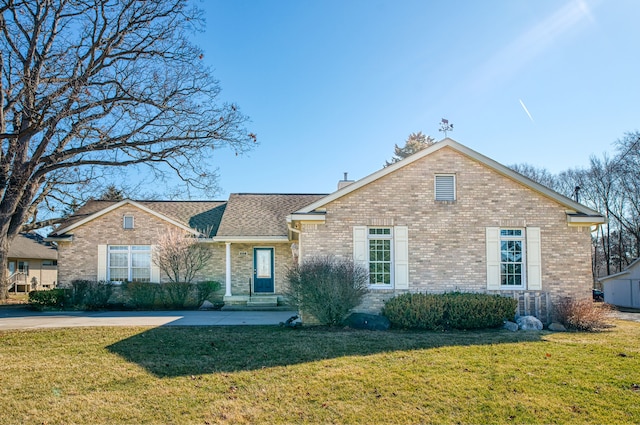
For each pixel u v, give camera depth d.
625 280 30.34
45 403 6.57
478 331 12.65
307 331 12.34
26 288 36.62
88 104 16.95
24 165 19.44
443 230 14.95
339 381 7.53
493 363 8.65
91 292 19.55
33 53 17.89
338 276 13.19
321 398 6.76
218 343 10.53
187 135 18.25
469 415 6.12
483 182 15.15
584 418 6.00
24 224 24.50
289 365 8.53
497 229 15.02
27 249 38.34
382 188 15.02
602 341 11.05
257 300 20.98
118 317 16.12
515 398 6.71
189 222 23.75
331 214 14.84
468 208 15.05
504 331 12.69
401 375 7.84
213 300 21.58
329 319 13.25
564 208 15.17
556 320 14.08
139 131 17.95
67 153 18.27
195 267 21.22
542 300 14.34
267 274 22.34
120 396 6.86
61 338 11.34
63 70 17.11
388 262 14.89
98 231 21.66
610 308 14.80
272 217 23.22
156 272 21.55
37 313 17.86
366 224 14.85
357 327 13.10
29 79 16.19
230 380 7.61
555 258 14.98
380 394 6.91
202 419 6.00
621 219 40.22
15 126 17.98
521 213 15.08
